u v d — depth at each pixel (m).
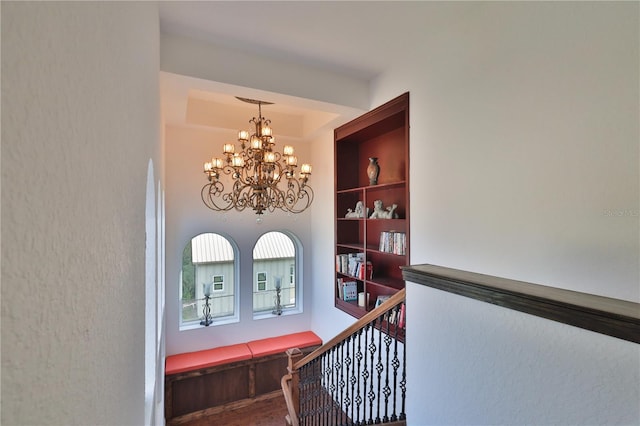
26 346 0.28
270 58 2.95
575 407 0.91
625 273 1.46
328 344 2.84
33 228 0.28
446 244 2.48
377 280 3.71
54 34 0.32
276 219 4.93
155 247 1.93
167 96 3.09
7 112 0.24
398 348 2.98
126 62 0.70
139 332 0.94
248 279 4.77
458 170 2.37
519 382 1.06
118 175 0.60
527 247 1.88
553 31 1.75
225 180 4.58
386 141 3.88
